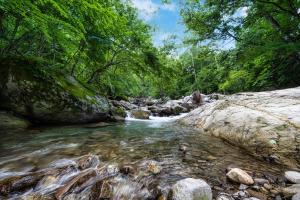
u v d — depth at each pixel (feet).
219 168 10.16
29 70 22.70
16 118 21.33
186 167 10.27
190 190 6.97
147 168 10.02
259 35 44.68
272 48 35.88
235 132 14.67
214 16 45.44
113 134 19.07
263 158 11.39
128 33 36.17
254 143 12.60
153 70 44.88
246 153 12.53
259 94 21.71
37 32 29.86
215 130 17.25
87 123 26.86
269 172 9.64
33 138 17.01
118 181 8.84
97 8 23.65
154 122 29.58
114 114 33.50
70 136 18.04
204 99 58.44
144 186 8.47
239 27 44.96
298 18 38.29
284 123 12.80
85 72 51.70
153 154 12.38
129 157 11.80
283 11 39.65
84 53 38.09
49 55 38.93
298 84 44.37
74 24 25.70
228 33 47.44
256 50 38.45
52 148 13.91
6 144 14.98
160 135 18.35
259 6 40.24
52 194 8.10
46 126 23.15
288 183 8.61
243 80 59.98
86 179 8.87
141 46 42.78
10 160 11.50
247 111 16.06
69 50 34.81
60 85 24.36
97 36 35.73
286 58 43.01
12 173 9.78
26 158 11.79
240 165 10.52
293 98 17.61
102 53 41.09
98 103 28.37
